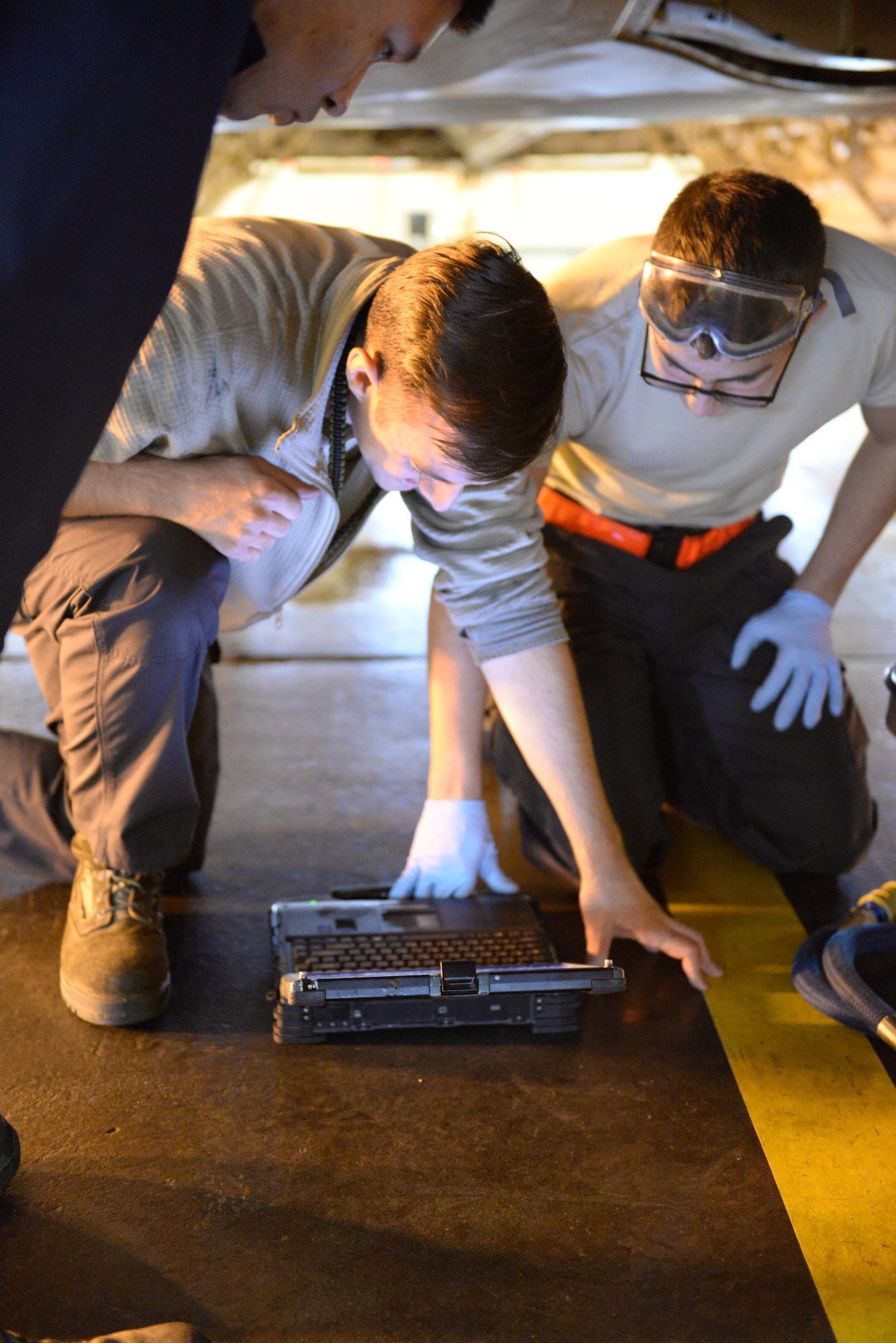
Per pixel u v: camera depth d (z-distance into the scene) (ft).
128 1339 3.29
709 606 6.43
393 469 4.46
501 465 4.04
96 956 5.15
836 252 5.60
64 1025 5.13
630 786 6.13
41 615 5.04
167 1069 4.84
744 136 21.98
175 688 4.91
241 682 9.38
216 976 5.51
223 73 2.65
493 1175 4.28
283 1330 3.63
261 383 4.72
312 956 5.26
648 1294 3.78
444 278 3.92
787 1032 5.19
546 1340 3.60
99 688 4.87
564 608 6.42
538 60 9.25
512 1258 3.91
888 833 7.03
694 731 6.68
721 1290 3.81
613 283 5.54
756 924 6.07
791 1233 4.05
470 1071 4.88
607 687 6.18
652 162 36.55
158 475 4.75
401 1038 5.09
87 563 4.84
